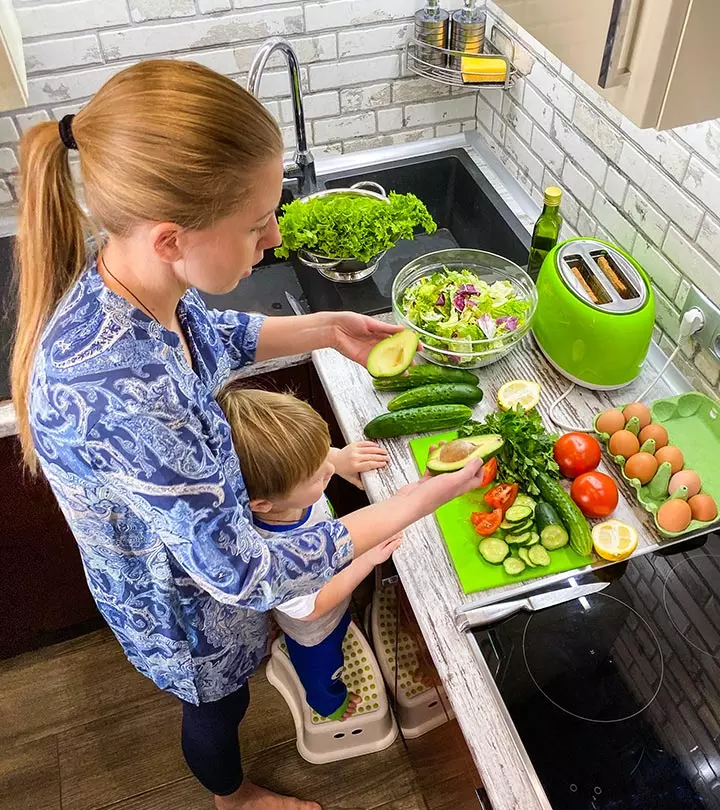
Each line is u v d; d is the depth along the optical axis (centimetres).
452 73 171
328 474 119
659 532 118
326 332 132
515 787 93
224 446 99
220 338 125
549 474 122
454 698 101
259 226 84
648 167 136
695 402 131
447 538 118
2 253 166
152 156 72
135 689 192
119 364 82
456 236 191
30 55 156
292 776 176
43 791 176
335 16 167
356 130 189
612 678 101
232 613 117
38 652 199
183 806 173
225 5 159
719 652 105
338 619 142
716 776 93
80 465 85
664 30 76
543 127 166
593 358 133
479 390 135
